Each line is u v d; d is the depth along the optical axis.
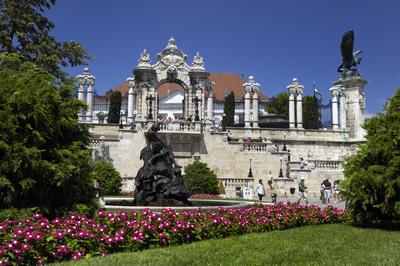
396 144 13.64
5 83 10.17
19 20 25.53
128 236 9.91
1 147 9.49
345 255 9.80
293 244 10.98
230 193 38.56
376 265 8.88
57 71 25.58
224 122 68.12
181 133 44.84
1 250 7.74
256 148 45.53
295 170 42.66
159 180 15.82
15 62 14.16
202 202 18.92
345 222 15.48
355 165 14.45
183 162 44.94
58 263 8.39
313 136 56.69
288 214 14.33
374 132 14.64
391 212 13.62
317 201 35.28
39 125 10.16
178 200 15.76
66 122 10.69
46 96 10.38
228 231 12.15
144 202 15.50
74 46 27.11
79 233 9.13
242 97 89.88
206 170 35.94
